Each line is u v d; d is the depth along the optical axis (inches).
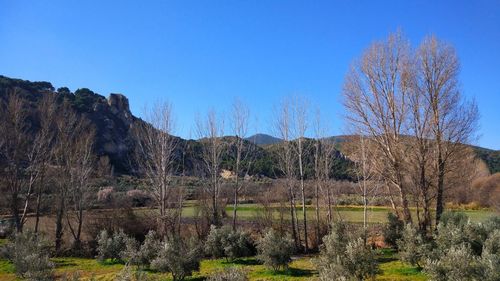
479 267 535.2
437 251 724.7
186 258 772.0
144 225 1374.3
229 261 989.2
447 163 1069.1
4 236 1421.0
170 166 1723.7
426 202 1030.4
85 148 1445.6
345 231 954.7
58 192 1370.6
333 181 1775.3
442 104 1048.2
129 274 569.6
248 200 1894.7
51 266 775.7
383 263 861.2
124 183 2082.9
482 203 1823.3
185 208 1740.9
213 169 1423.5
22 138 1417.3
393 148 1055.6
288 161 1386.6
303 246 1278.3
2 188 1365.7
